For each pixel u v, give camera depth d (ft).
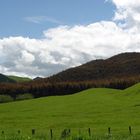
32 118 326.65
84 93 499.92
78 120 295.69
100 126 257.75
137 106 356.18
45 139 161.07
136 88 460.55
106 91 500.33
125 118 289.33
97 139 148.77
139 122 265.13
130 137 162.71
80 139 146.92
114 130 232.53
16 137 147.43
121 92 471.21
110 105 378.73
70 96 486.79
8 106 427.74
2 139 143.13
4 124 297.94
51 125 277.23
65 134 157.69
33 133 184.55
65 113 347.77
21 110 390.83
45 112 363.35
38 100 467.93
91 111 348.59
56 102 435.94
